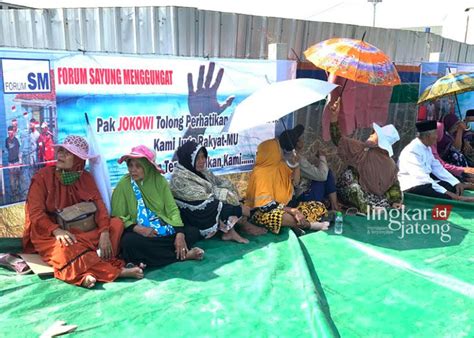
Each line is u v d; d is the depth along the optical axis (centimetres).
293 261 408
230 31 545
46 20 552
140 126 462
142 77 454
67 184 386
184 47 506
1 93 378
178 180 444
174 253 409
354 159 574
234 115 454
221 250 437
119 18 513
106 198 413
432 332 306
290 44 605
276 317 320
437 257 430
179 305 332
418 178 616
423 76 781
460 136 743
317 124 635
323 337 286
